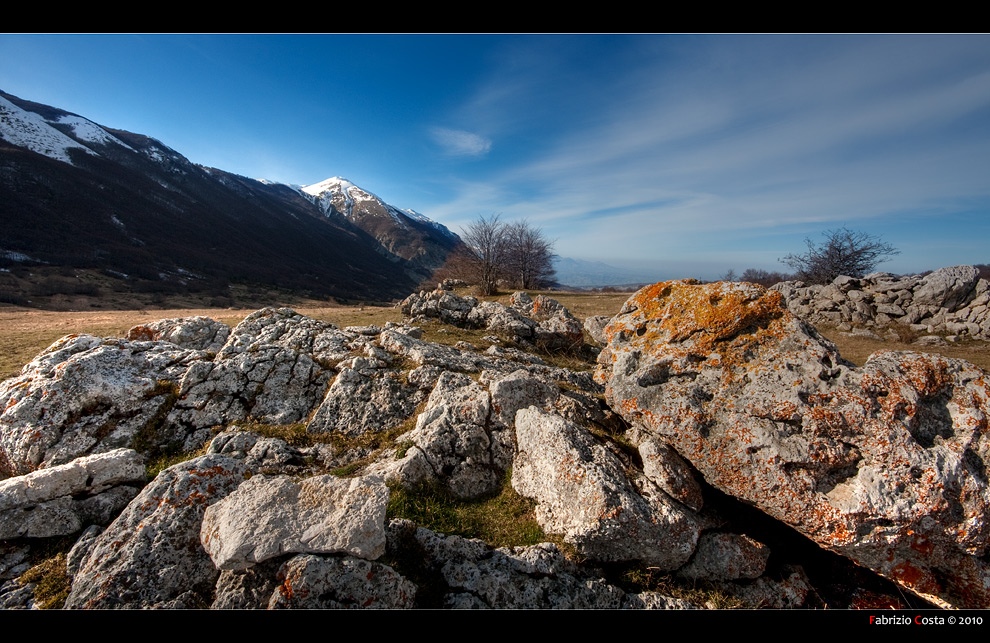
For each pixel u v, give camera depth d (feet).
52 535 17.85
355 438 28.45
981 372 18.58
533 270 225.76
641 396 22.13
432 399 30.30
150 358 32.63
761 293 22.15
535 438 23.20
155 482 18.03
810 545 20.98
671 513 18.72
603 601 16.93
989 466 16.74
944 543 16.47
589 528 18.01
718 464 19.43
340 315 109.60
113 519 19.40
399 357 38.37
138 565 15.31
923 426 18.15
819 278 154.71
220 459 19.74
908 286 92.22
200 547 16.39
